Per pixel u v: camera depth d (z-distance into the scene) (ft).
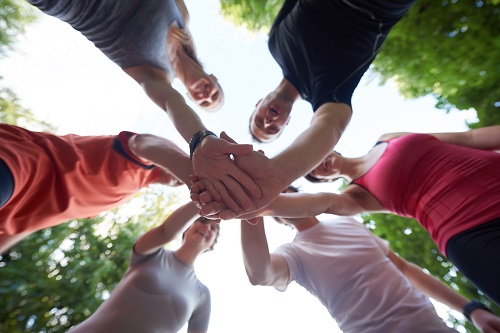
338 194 5.26
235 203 3.38
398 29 8.58
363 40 4.59
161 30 4.44
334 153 6.20
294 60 5.23
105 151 4.39
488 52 7.86
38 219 4.11
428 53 8.55
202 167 3.46
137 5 4.06
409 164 4.61
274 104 6.00
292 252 5.74
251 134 7.00
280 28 5.52
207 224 6.49
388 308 4.66
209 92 5.37
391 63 9.20
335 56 4.55
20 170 3.40
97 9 4.01
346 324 4.96
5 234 4.37
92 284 8.65
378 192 5.06
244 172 3.34
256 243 4.69
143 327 4.90
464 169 4.02
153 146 4.10
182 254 6.25
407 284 5.05
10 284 8.07
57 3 3.99
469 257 3.53
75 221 9.37
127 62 4.53
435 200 4.15
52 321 8.26
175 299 5.46
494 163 3.86
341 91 4.44
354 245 5.56
